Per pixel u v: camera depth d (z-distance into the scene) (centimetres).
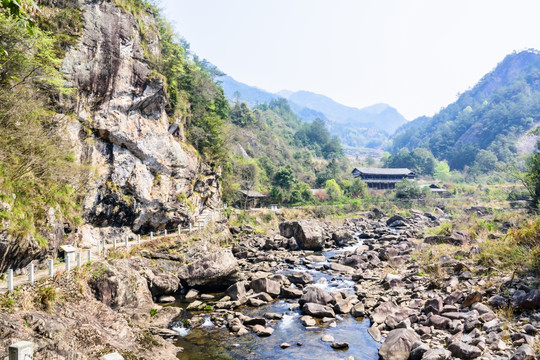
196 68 4622
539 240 2150
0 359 936
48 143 2019
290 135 17350
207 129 4672
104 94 2898
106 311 1552
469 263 2305
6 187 1634
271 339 1648
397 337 1455
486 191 9488
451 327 1528
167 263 2597
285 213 6619
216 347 1570
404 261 2969
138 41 3262
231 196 6116
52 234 1938
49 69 2167
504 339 1329
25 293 1318
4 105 1753
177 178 3628
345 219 6719
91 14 2859
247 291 2397
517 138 17075
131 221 3103
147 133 3238
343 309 1967
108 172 2895
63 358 1112
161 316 1886
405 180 9481
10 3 693
